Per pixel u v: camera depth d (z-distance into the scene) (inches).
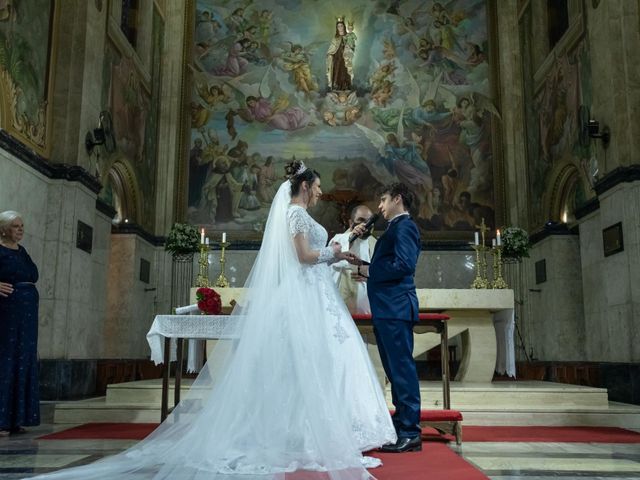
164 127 650.8
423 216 645.3
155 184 634.8
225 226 643.5
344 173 655.8
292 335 168.7
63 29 429.7
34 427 279.6
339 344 179.2
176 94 661.9
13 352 253.9
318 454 153.6
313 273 185.3
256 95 671.1
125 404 302.5
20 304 257.3
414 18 688.4
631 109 399.9
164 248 622.8
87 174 420.2
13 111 364.5
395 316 196.4
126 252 557.6
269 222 187.2
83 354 419.8
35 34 394.0
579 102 494.3
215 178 653.3
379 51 681.6
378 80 674.8
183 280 620.7
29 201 378.9
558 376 481.1
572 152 510.3
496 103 668.7
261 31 685.3
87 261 428.8
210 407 163.6
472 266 627.8
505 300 351.6
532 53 617.0
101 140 441.1
